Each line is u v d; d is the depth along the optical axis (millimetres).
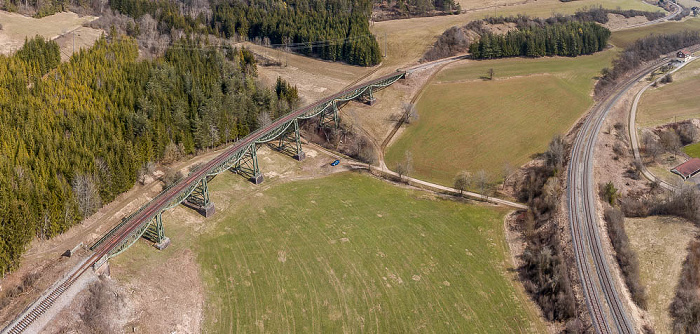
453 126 167125
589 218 110562
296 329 85875
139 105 133250
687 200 110438
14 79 127938
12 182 95812
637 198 124062
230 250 104562
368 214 120625
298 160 146500
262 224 114375
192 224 111125
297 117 144625
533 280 97750
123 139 122750
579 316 85938
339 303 91875
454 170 146250
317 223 115688
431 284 97188
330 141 158875
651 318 85438
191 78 150250
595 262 96938
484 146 157000
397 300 92875
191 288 93125
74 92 131125
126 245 95938
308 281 97062
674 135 156000
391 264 102562
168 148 130125
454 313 90125
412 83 193125
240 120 150750
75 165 106188
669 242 102750
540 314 90125
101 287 83062
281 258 103125
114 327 79938
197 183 110375
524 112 176875
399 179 141375
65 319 76938
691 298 87250
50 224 95938
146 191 118312
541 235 110312
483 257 105812
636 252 101500
